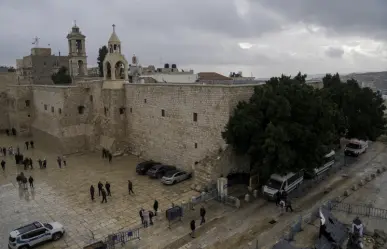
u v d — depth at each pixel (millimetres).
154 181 33250
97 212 26109
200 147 33031
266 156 25312
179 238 21672
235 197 27031
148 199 28453
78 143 47062
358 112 39156
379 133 40250
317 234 21828
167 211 23469
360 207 25859
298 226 22109
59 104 45719
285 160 24469
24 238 20484
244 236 21781
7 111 63031
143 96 40312
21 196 29859
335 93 38844
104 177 34938
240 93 30094
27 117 58094
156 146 39344
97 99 46000
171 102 36062
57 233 22000
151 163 36719
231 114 29422
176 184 32125
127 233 21469
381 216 24328
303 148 26859
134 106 42219
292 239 21141
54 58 98312
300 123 26984
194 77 67938
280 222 23688
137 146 42844
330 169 35562
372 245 20391
